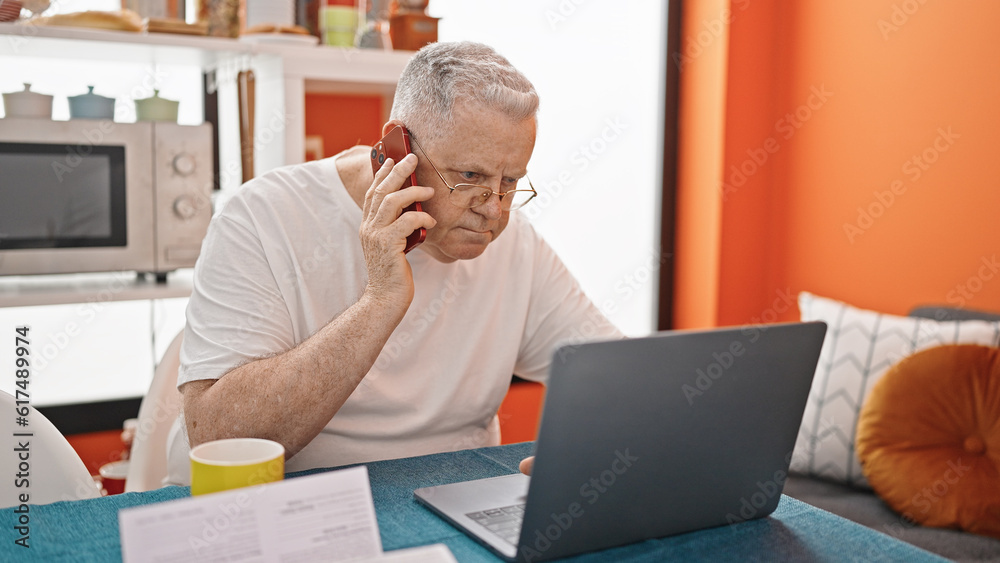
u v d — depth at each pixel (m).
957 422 1.90
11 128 1.87
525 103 1.13
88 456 2.28
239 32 2.13
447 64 1.15
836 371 2.13
